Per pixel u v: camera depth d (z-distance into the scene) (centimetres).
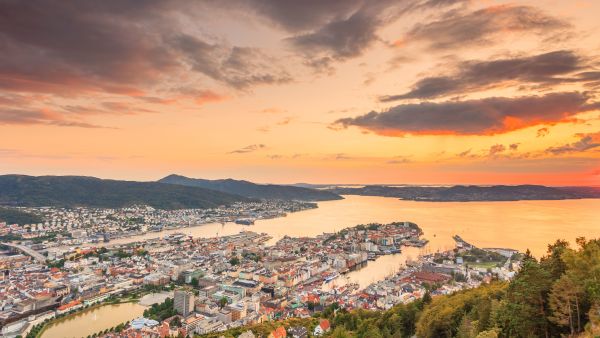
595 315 10444
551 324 11750
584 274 11738
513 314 12331
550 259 13525
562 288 11181
